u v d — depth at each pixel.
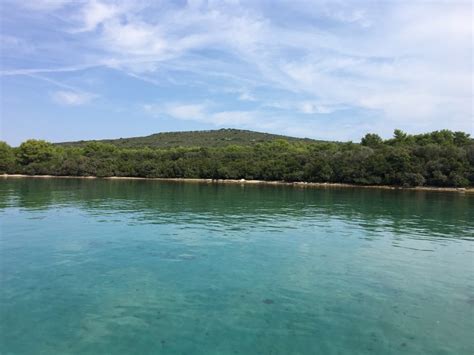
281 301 14.88
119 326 12.49
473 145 86.00
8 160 117.00
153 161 118.75
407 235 28.86
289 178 101.81
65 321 12.83
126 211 40.66
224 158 118.12
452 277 18.34
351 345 11.38
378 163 88.88
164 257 21.34
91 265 19.59
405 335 12.12
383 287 16.75
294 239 26.80
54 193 61.50
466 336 12.11
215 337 11.78
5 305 14.15
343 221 35.50
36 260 20.41
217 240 26.09
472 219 37.44
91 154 128.88
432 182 84.75
